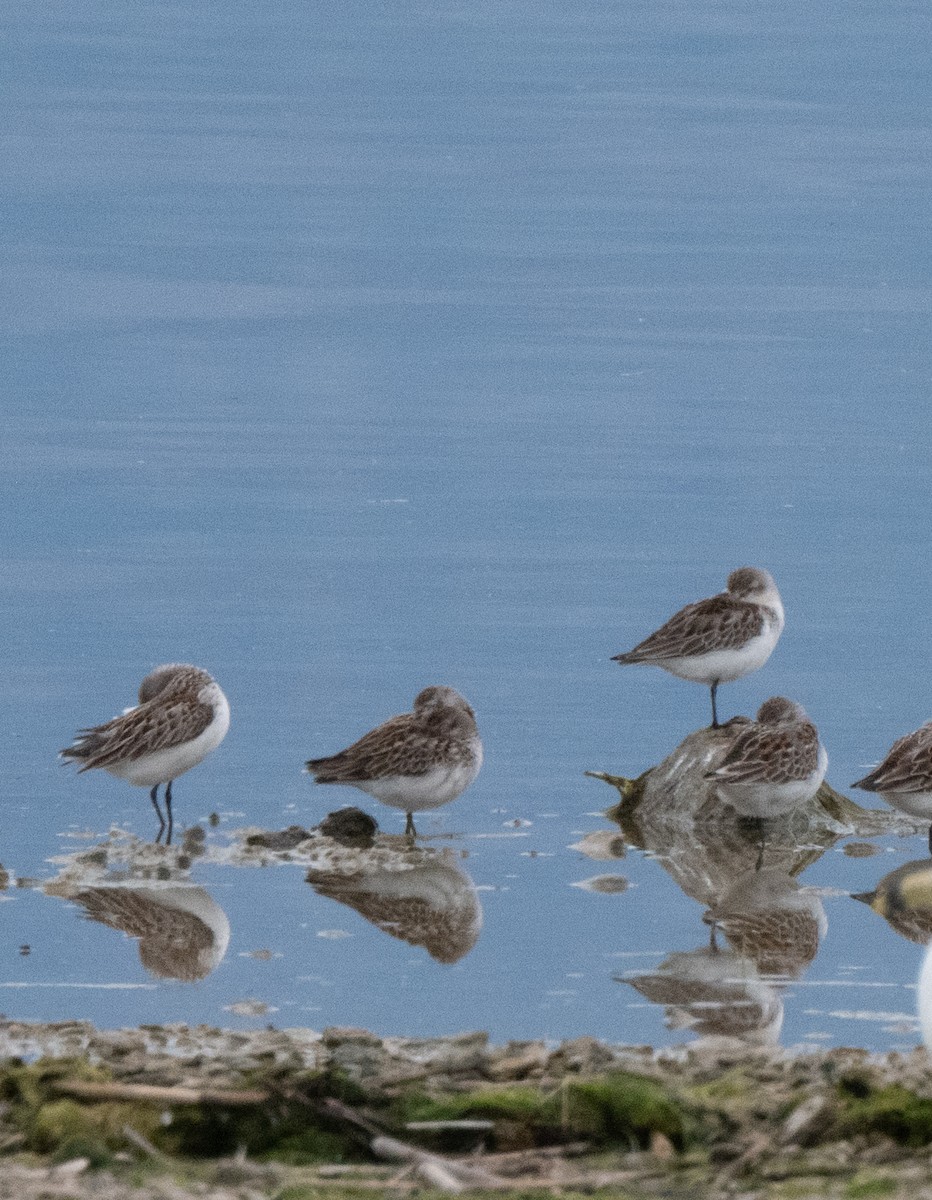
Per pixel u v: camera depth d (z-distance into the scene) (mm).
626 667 25922
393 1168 10289
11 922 16656
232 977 15320
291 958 15812
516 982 15234
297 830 19406
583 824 20094
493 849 19109
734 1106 11000
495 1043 13672
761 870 18516
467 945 16172
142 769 19266
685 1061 12180
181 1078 11406
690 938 16422
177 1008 14562
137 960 15695
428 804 19172
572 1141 10719
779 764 18875
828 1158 10422
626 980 15281
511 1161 10453
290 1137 10719
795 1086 11414
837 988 15070
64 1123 10617
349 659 26125
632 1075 11320
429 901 17391
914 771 18906
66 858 18641
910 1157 10422
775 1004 14664
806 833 19828
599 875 18266
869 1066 12078
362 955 15906
